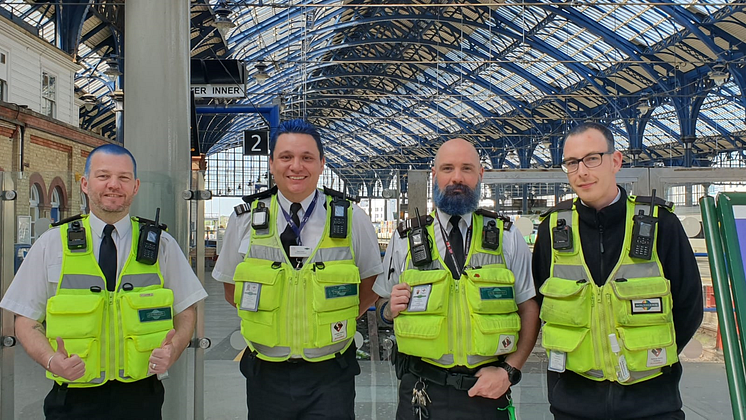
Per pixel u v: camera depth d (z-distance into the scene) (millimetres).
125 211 2859
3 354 3393
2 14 15375
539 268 2895
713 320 4297
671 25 23594
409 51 35469
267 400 2871
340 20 29297
